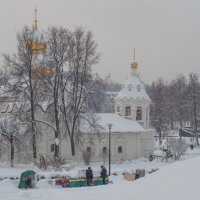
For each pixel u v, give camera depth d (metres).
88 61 54.88
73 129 54.66
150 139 64.31
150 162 58.94
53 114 55.62
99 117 59.16
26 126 51.72
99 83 55.69
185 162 19.05
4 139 51.03
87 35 54.59
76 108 54.66
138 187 17.64
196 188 14.67
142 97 67.44
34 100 52.91
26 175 30.47
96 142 59.62
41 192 21.08
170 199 14.68
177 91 111.69
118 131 61.38
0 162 53.72
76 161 56.09
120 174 39.94
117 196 17.52
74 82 54.53
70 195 19.16
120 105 67.50
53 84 53.38
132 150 62.66
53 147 57.12
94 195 18.56
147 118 68.12
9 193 22.58
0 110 57.94
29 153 53.19
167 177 17.41
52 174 35.94
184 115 103.88
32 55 52.72
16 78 52.28
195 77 104.19
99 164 55.78
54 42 53.28
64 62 53.66
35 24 56.19
